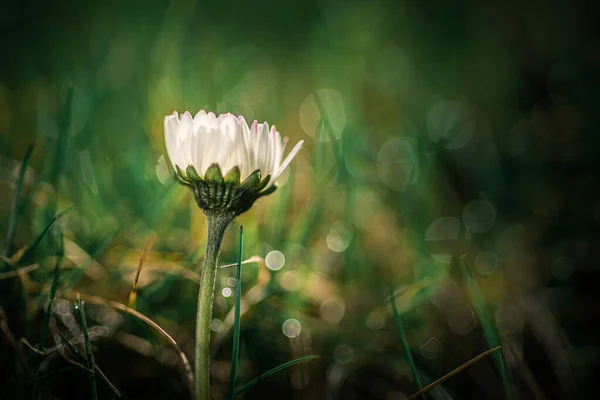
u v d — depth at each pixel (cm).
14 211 27
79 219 30
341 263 32
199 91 37
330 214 33
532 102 48
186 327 28
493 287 31
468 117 47
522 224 36
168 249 30
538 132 44
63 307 27
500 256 33
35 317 27
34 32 53
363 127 43
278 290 29
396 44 55
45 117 36
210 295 24
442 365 28
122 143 36
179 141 24
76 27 53
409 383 28
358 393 28
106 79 39
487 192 38
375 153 41
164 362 27
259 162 24
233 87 44
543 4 56
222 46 52
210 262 24
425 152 37
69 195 31
